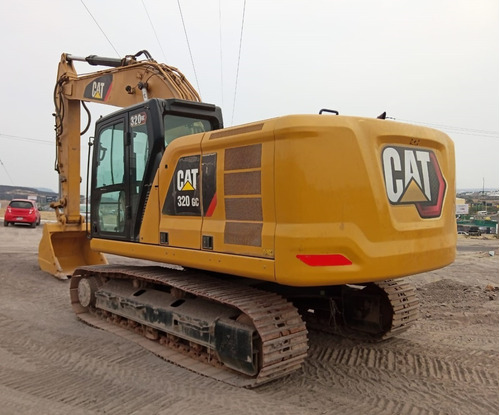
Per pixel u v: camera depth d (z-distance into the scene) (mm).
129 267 5758
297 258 3354
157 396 3650
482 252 15992
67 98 8367
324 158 3420
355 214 3451
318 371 4324
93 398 3617
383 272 3514
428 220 3936
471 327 5691
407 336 5367
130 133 5191
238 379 3938
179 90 6215
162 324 4766
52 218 33812
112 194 5488
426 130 4047
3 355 4605
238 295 4145
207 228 4062
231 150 3877
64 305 6914
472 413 3459
